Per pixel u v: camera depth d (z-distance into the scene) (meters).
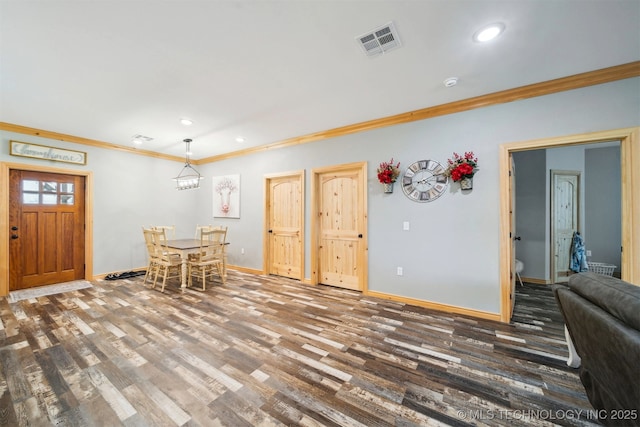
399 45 1.94
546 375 1.84
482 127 2.82
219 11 1.60
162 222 5.37
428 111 3.08
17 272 3.73
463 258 2.92
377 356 2.08
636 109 2.20
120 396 1.62
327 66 2.22
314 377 1.82
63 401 1.57
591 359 1.43
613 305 1.20
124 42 1.89
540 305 3.26
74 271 4.28
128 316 2.84
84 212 4.38
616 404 1.23
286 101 2.90
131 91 2.63
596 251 5.01
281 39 1.88
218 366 1.93
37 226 3.91
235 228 5.25
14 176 3.70
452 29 1.77
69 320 2.73
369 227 3.56
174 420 1.43
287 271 4.61
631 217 2.19
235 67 2.23
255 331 2.50
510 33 1.81
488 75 2.37
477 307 2.85
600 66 2.22
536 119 2.56
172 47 1.96
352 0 1.52
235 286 4.04
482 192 2.82
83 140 4.25
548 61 2.14
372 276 3.54
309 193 4.18
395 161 3.36
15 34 1.78
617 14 1.61
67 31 1.76
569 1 1.52
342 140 3.81
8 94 2.68
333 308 3.10
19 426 1.39
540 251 4.42
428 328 2.57
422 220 3.17
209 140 4.40
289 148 4.41
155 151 5.18
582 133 2.38
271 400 1.59
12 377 1.79
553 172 4.42
